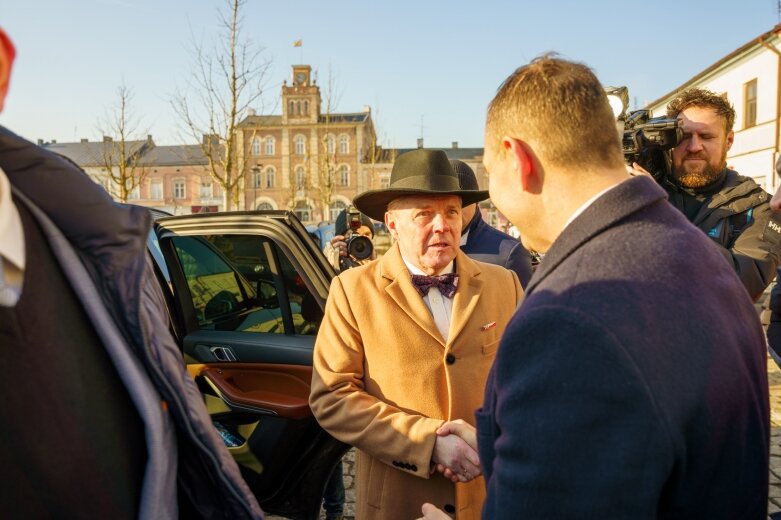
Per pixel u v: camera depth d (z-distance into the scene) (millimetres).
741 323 902
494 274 1922
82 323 837
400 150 61531
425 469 1533
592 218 916
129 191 15820
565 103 944
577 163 952
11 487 755
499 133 1035
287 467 2297
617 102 2070
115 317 870
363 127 53594
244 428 2393
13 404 731
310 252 2246
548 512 768
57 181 788
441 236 1750
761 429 900
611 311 782
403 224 1791
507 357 853
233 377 2410
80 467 802
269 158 53594
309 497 2309
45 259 789
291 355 2285
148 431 908
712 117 2170
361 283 1847
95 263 842
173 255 2498
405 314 1758
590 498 741
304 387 2289
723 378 812
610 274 831
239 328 2525
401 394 1702
